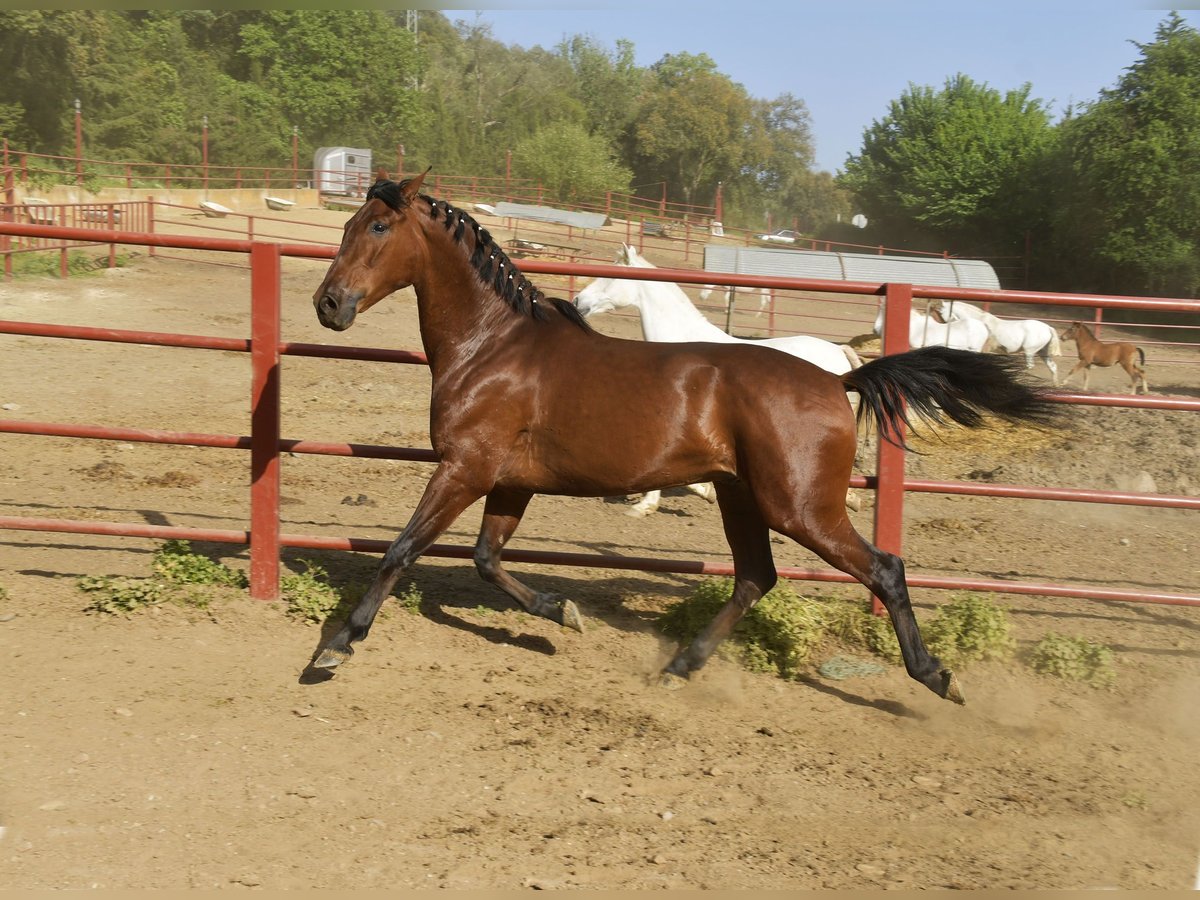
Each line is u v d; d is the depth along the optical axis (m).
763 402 4.14
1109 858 3.35
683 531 7.25
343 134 50.94
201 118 43.00
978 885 3.16
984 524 7.85
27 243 19.38
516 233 32.34
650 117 63.84
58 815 3.30
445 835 3.33
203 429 9.23
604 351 4.36
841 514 4.21
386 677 4.45
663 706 4.37
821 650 5.00
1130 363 17.22
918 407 4.41
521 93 71.62
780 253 22.98
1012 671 4.89
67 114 36.31
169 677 4.31
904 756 4.04
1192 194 30.42
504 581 4.75
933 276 23.02
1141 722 4.42
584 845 3.31
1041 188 38.81
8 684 4.14
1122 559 6.99
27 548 5.74
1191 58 30.95
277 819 3.37
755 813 3.56
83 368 11.64
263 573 5.06
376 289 4.32
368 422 10.20
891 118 46.53
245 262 22.61
